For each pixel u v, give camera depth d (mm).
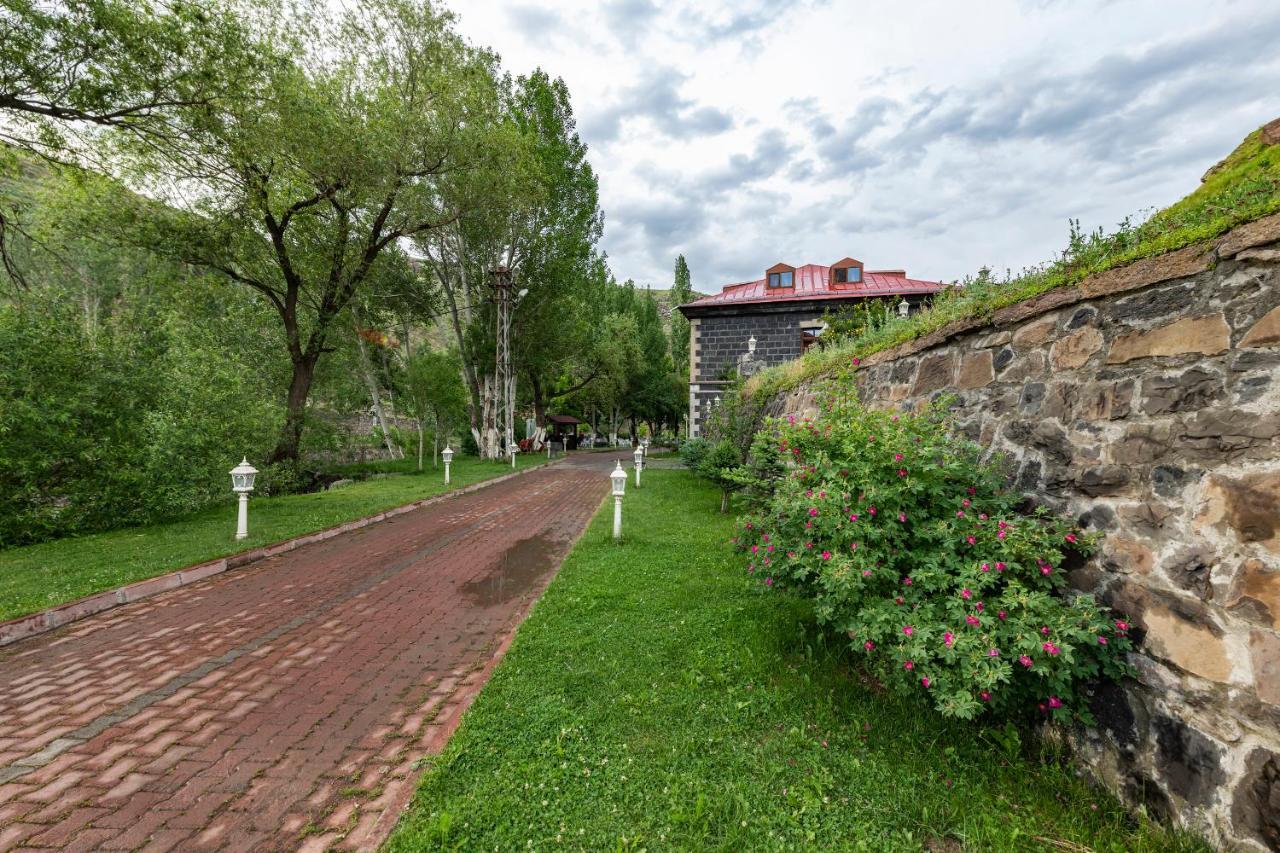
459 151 14359
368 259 14852
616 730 2641
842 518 2756
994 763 2330
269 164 11391
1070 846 1887
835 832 1973
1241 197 2426
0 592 4805
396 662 3648
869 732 2586
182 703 3117
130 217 11422
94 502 7918
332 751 2621
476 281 23266
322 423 15742
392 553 6746
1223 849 1764
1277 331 1834
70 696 3211
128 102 9000
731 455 9141
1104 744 2211
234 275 12953
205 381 10438
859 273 20062
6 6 7246
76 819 2158
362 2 12898
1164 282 2307
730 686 3043
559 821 2039
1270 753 1669
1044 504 2814
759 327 19812
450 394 21594
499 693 3031
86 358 8352
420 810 2115
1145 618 2145
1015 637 2156
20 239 18891
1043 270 3566
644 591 4781
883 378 5398
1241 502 1866
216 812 2193
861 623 2580
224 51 9258
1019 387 3189
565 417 39781
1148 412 2295
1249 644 1774
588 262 25438
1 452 7008
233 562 6121
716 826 2010
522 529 8211
